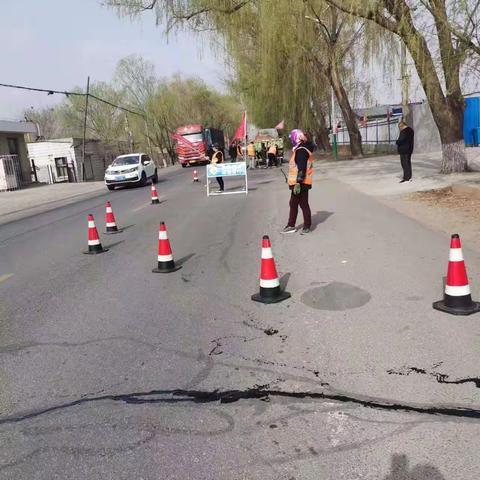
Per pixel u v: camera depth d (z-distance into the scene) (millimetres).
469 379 3512
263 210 12625
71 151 41000
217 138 53500
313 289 5715
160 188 22812
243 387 3648
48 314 5590
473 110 25953
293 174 8758
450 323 4457
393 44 16703
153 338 4680
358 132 30062
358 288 5609
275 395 3504
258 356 4129
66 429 3262
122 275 7117
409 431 2984
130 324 5082
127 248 9141
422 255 6766
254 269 6859
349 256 7023
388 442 2895
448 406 3213
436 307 4785
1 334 5059
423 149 28766
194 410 3391
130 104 59531
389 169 20375
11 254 9672
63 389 3807
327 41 24625
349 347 4145
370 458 2771
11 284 7102
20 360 4391
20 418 3436
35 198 24547
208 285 6266
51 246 10164
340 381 3621
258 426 3150
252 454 2879
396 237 7973
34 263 8516
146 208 15406
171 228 11008
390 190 13656
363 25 16766
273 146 30125
